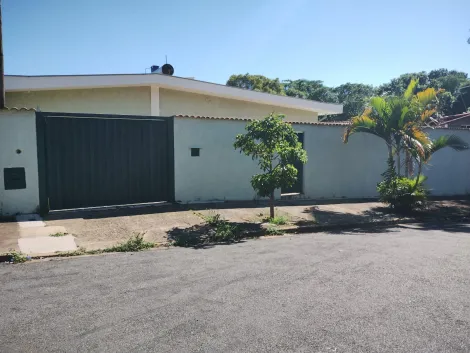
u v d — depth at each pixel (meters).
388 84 40.56
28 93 12.41
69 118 8.34
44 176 8.09
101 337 3.16
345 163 12.85
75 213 8.34
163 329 3.31
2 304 3.82
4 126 7.73
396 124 11.01
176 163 9.82
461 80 40.41
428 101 11.34
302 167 12.20
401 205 10.98
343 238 7.58
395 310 3.76
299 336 3.21
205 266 5.24
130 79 13.23
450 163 14.94
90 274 4.83
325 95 37.84
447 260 5.71
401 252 6.23
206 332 3.26
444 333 3.29
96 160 8.71
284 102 16.89
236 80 36.78
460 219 10.91
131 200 9.23
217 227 7.73
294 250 6.33
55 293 4.14
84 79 12.62
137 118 9.21
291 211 10.19
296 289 4.32
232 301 3.95
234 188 10.73
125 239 6.79
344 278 4.75
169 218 8.44
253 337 3.18
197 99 15.17
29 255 5.61
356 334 3.25
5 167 7.78
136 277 4.71
